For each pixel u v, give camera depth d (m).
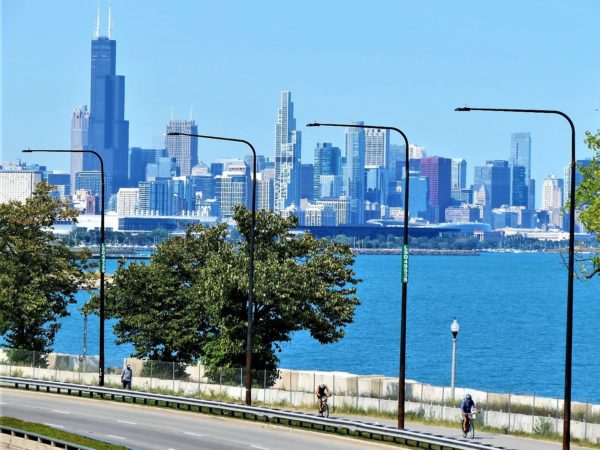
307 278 122.44
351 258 129.12
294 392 113.88
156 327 133.75
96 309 141.25
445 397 109.44
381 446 84.94
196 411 106.75
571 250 75.56
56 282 146.62
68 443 75.44
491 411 97.81
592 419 95.75
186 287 135.75
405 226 87.38
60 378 136.25
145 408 109.56
